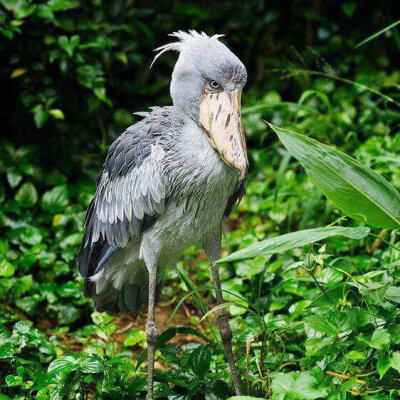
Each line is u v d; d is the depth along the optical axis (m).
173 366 7.76
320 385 6.09
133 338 8.50
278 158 13.63
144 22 15.27
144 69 14.70
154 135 7.37
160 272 8.05
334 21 15.65
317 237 5.87
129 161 7.55
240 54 16.03
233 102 6.91
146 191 7.27
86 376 7.48
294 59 15.77
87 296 8.48
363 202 6.47
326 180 6.45
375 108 13.98
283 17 16.02
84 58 13.32
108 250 7.91
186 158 7.02
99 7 13.91
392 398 6.08
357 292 6.92
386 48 15.53
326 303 6.65
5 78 13.22
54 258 10.84
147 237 7.48
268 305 9.27
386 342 5.93
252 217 12.15
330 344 6.29
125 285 8.23
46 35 13.12
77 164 13.40
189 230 7.38
